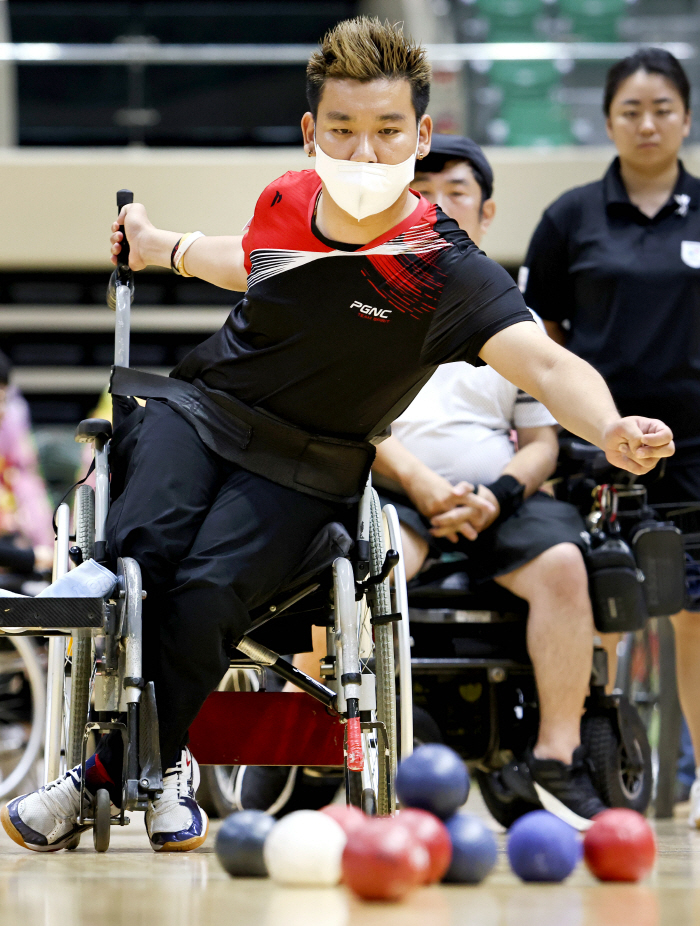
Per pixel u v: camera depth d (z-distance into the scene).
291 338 6.20
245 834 4.95
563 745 8.26
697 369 9.88
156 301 25.36
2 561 11.86
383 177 5.80
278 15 24.38
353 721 5.95
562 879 4.70
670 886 4.68
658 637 10.87
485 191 9.67
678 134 10.20
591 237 10.17
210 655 6.09
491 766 8.90
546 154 23.23
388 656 6.73
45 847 6.40
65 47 23.98
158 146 24.22
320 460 6.39
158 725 6.01
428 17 23.20
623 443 5.09
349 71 5.84
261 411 6.36
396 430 9.20
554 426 9.43
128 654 5.79
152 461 6.40
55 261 24.05
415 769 4.80
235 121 24.19
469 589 8.70
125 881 4.95
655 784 10.84
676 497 9.87
